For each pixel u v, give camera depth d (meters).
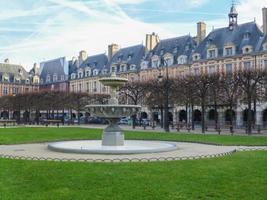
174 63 81.25
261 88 51.06
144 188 10.52
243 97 51.47
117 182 11.26
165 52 84.69
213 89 52.38
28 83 120.38
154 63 85.69
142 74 88.06
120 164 14.43
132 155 17.50
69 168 13.54
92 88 102.88
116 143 21.59
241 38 70.00
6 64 118.62
